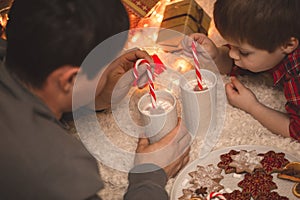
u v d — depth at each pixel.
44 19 0.83
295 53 1.22
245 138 1.24
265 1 1.13
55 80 0.88
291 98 1.22
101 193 1.16
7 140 0.79
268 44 1.19
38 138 0.80
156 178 1.05
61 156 0.80
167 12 1.54
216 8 1.22
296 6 1.15
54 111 0.95
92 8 0.84
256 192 1.06
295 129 1.20
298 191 1.06
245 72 1.42
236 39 1.21
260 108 1.26
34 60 0.85
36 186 0.78
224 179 1.12
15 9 0.85
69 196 0.78
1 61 0.92
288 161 1.12
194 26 1.48
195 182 1.10
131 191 1.02
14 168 0.78
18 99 0.83
